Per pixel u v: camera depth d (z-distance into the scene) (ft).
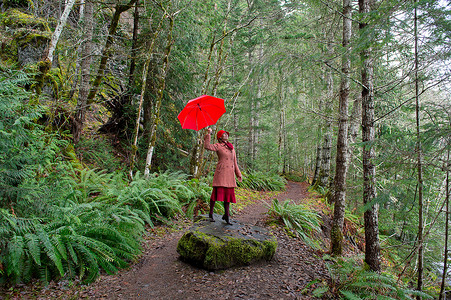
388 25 10.86
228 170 16.15
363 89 14.88
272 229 21.75
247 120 53.01
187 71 37.83
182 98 38.14
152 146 27.02
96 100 36.76
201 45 38.27
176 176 30.07
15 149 11.73
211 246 13.50
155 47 33.50
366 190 14.56
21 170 11.51
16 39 26.20
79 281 11.96
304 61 14.92
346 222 28.71
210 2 35.47
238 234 15.21
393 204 12.46
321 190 43.75
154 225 19.92
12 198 11.63
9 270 10.30
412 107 13.39
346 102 19.26
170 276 13.03
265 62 16.52
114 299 10.99
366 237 14.85
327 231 26.66
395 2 11.35
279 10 33.09
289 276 13.88
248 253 14.30
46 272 11.60
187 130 37.55
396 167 11.26
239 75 42.37
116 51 32.55
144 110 37.96
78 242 12.37
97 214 14.52
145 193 19.75
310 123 34.65
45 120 25.79
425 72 11.72
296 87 16.90
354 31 20.39
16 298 10.32
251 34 41.63
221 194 16.10
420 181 11.51
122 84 40.75
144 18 34.58
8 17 27.84
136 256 14.80
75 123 29.96
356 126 34.09
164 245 16.79
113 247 13.89
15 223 10.76
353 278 12.94
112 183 22.50
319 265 16.33
